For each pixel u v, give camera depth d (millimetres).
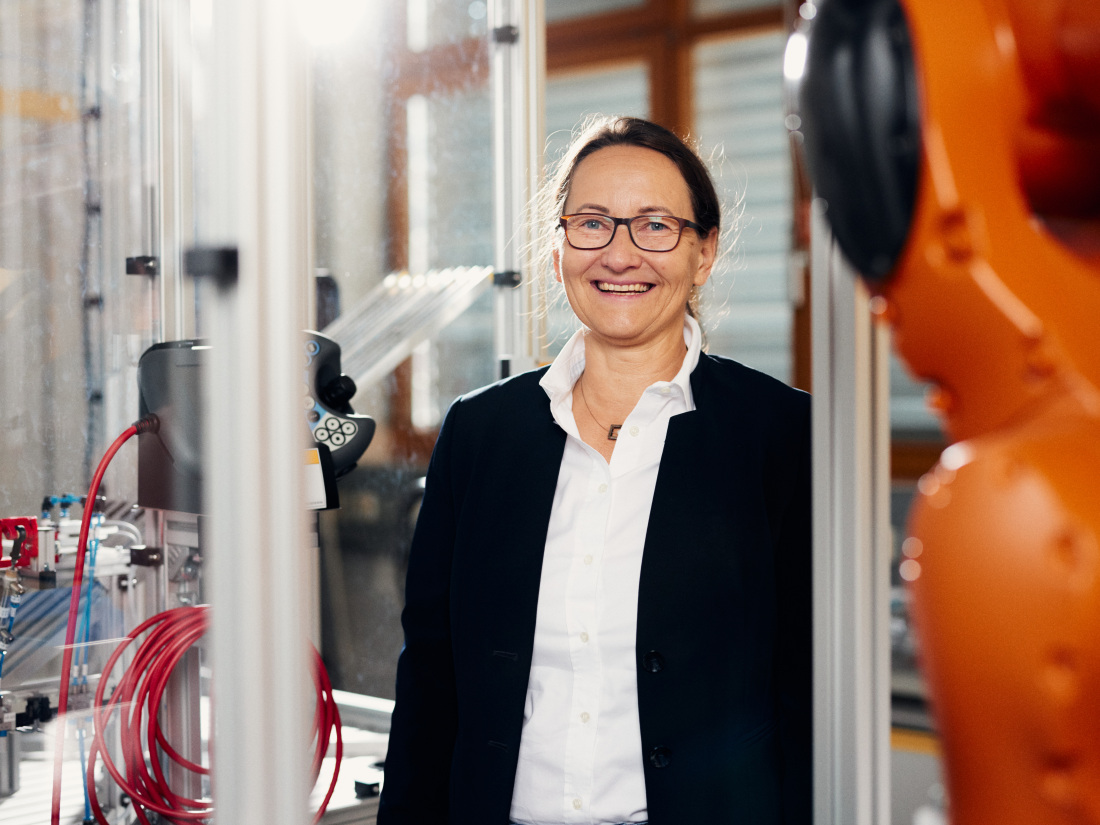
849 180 428
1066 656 362
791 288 3613
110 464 1615
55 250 1562
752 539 1127
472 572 1203
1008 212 408
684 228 1178
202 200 638
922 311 422
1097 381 393
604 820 1098
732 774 1080
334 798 1580
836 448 720
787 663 1155
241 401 608
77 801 1481
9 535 1443
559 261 1333
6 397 1528
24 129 1524
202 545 1485
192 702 1548
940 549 395
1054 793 371
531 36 2010
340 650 3057
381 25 2711
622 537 1147
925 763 2168
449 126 2904
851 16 424
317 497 1485
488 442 1260
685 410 1187
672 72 3869
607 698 1113
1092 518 364
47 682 1469
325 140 2605
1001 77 410
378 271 2758
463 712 1191
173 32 1622
